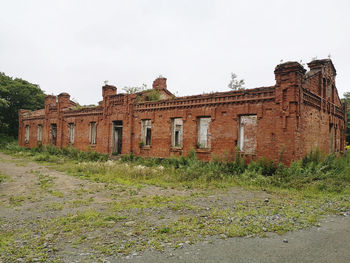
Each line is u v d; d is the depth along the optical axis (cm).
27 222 641
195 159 1470
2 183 1145
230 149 1434
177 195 934
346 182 1118
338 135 1969
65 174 1399
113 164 1573
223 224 604
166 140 1753
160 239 520
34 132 3172
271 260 427
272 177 1128
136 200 852
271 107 1290
